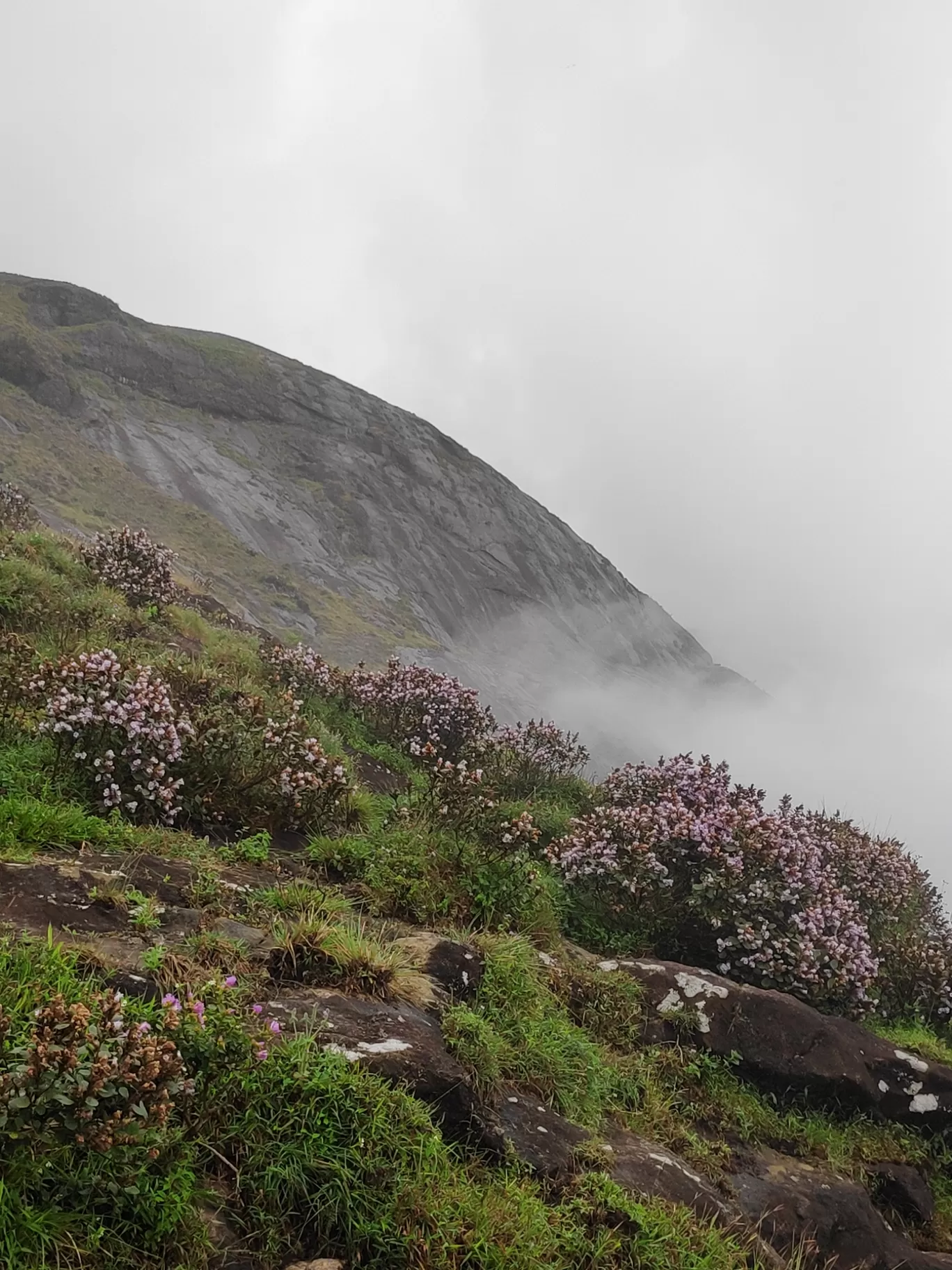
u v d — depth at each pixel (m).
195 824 6.47
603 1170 4.26
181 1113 3.15
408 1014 4.45
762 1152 5.66
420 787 9.32
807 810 11.76
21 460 64.44
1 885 4.29
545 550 137.12
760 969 7.28
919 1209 5.93
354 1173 3.22
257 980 4.24
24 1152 2.57
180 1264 2.69
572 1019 5.96
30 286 99.50
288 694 9.24
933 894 11.38
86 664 6.47
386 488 114.56
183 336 112.56
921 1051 7.65
